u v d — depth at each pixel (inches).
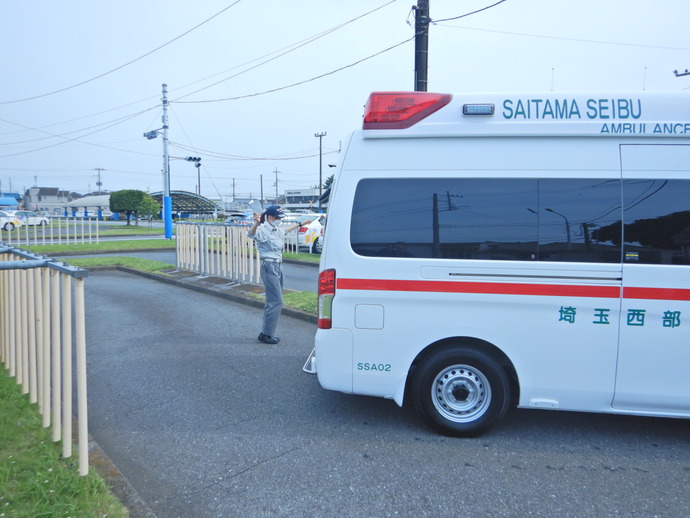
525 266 161.9
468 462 154.5
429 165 168.9
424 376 168.6
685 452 162.7
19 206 3255.4
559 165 164.1
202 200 2508.6
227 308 380.8
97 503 123.3
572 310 161.3
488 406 167.2
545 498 135.6
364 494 137.1
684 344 158.7
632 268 159.5
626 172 162.2
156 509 130.5
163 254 786.8
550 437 172.2
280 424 181.6
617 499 135.4
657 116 162.1
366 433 174.4
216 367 244.5
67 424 141.8
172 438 170.9
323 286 172.7
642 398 161.3
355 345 170.6
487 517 127.0
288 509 130.2
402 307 167.9
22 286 180.2
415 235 167.8
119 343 285.3
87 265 577.9
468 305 165.0
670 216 160.1
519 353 164.1
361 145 172.6
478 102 166.2
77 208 2945.4
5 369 205.0
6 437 151.5
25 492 124.8
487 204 165.6
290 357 261.1
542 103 165.2
